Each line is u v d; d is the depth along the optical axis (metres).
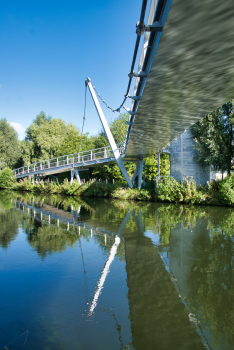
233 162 15.96
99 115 18.47
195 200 14.24
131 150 14.85
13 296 3.32
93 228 7.67
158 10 3.07
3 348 2.30
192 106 6.02
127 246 5.64
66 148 36.81
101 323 2.69
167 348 2.27
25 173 32.16
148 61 4.43
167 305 3.06
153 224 8.23
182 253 5.11
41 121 45.78
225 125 15.72
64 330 2.56
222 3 2.44
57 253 5.16
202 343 2.34
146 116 7.07
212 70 4.00
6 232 7.18
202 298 3.24
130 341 2.37
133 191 18.08
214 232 6.97
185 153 18.88
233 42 3.18
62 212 11.46
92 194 21.69
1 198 20.16
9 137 39.72
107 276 3.94
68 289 3.51
